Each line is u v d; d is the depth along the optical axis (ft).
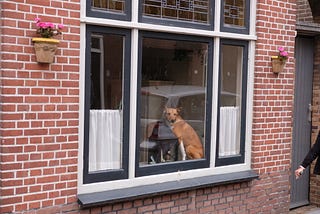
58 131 13.98
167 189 16.48
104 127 15.52
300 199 24.34
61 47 13.96
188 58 17.67
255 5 19.33
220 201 18.58
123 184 15.76
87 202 14.42
